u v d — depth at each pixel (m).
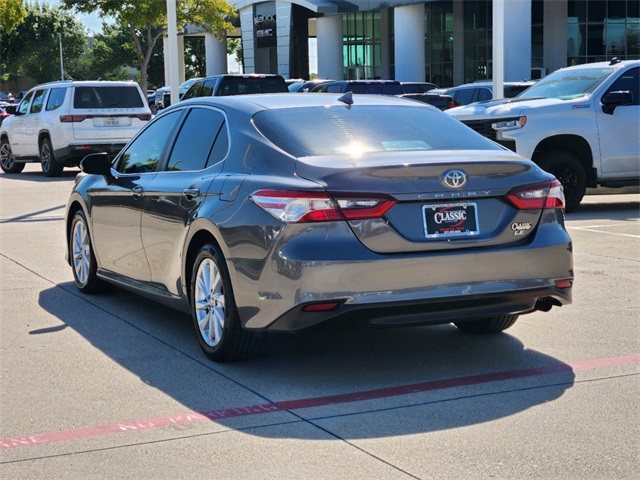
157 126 7.05
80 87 20.95
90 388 5.26
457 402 4.91
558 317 6.91
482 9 51.00
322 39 55.84
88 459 4.16
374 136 5.73
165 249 6.32
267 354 5.96
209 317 5.78
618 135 13.10
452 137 5.91
